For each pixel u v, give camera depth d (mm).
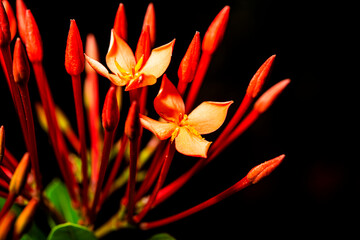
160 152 173
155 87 258
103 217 235
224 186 268
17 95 163
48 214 184
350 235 288
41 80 170
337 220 292
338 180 302
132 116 149
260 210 279
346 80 318
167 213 253
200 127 159
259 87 166
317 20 314
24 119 167
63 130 218
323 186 299
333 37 319
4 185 172
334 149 309
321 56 319
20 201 182
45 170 243
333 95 317
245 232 268
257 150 289
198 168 178
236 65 297
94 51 213
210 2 295
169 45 160
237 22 302
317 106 314
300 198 293
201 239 257
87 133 256
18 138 243
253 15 304
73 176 196
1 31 158
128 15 278
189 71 161
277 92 179
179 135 156
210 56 175
